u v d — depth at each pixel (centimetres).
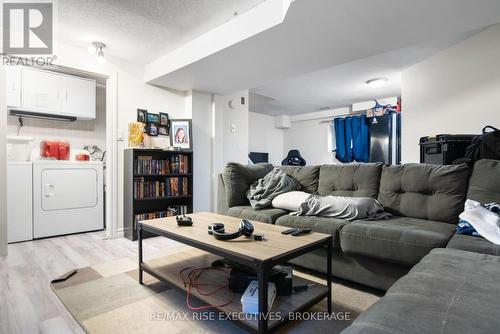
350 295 177
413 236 158
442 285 90
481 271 100
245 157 452
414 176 212
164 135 372
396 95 534
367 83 457
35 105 324
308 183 276
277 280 147
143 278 204
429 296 84
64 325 145
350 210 206
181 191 364
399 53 326
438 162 249
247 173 297
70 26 262
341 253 191
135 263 237
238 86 370
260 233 164
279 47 247
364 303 167
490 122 264
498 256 121
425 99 341
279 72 314
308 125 721
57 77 340
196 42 281
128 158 326
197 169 390
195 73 319
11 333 138
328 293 154
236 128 439
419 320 71
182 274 176
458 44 295
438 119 321
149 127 356
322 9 187
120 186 336
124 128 340
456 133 298
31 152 357
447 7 185
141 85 354
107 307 162
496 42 258
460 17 198
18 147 346
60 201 334
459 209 189
